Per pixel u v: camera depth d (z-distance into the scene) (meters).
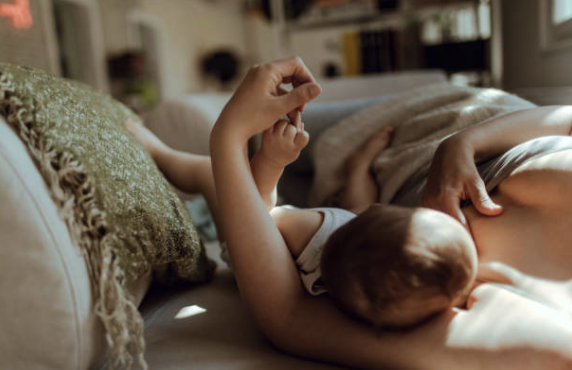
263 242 0.56
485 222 0.59
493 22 2.46
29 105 0.51
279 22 3.02
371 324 0.51
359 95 2.47
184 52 7.34
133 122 0.98
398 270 0.46
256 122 0.59
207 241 1.22
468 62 2.61
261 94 0.59
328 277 0.52
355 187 1.12
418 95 1.24
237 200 0.57
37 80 0.57
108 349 0.55
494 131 0.69
